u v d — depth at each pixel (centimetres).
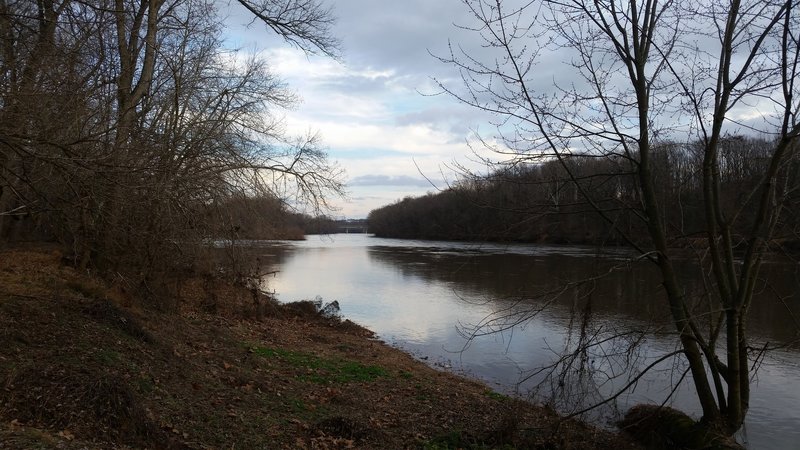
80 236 1024
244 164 1459
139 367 757
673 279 754
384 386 1054
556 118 712
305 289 2895
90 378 623
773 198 726
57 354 692
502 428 795
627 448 811
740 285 743
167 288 1261
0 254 1286
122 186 692
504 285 2800
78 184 682
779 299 801
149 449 566
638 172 735
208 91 1423
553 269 3456
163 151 980
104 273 1142
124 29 1118
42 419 552
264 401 803
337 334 1705
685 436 787
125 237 1045
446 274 3491
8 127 611
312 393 917
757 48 675
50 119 652
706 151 728
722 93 711
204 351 1002
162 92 1310
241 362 1005
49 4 726
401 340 1716
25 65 655
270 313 1784
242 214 1541
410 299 2519
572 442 788
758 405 1083
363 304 2391
